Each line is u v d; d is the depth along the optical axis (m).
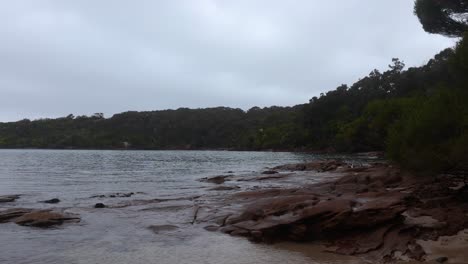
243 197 20.98
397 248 11.79
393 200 14.64
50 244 13.23
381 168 32.66
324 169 41.84
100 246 13.05
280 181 31.81
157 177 42.56
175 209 18.98
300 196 17.09
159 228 15.40
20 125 194.38
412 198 16.81
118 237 14.20
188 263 11.33
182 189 29.19
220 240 13.79
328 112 130.50
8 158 91.88
